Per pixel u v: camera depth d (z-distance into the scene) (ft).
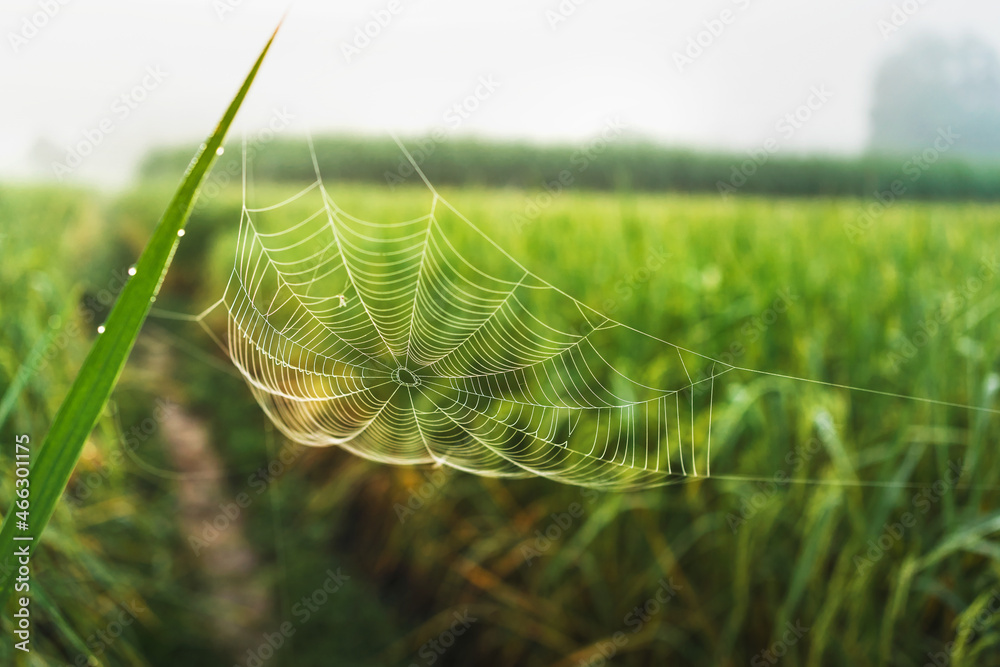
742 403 9.12
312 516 14.58
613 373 11.69
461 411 12.16
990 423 8.93
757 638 9.22
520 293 15.38
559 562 9.70
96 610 8.43
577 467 9.68
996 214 15.81
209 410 18.45
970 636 7.70
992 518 7.70
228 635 11.04
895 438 9.16
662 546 9.70
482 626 11.22
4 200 14.48
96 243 21.06
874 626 8.24
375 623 11.93
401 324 14.53
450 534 12.09
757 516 8.87
